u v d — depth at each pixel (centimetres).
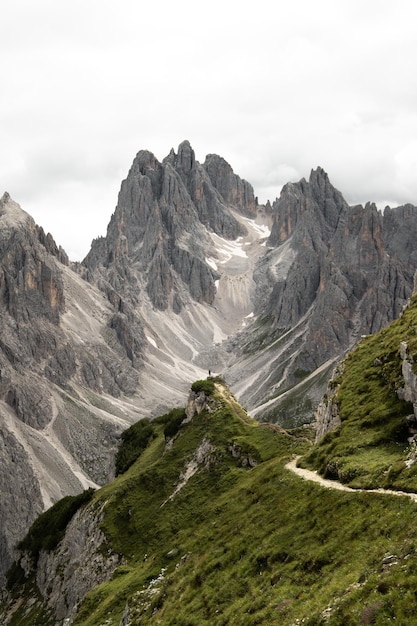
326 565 3934
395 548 3519
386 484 4662
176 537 8650
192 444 12000
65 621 8694
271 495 5969
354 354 8569
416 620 2784
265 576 4381
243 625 3806
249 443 10538
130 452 16125
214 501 9206
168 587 5581
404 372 6378
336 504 4728
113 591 7625
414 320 8044
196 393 13888
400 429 5841
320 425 8288
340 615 3130
